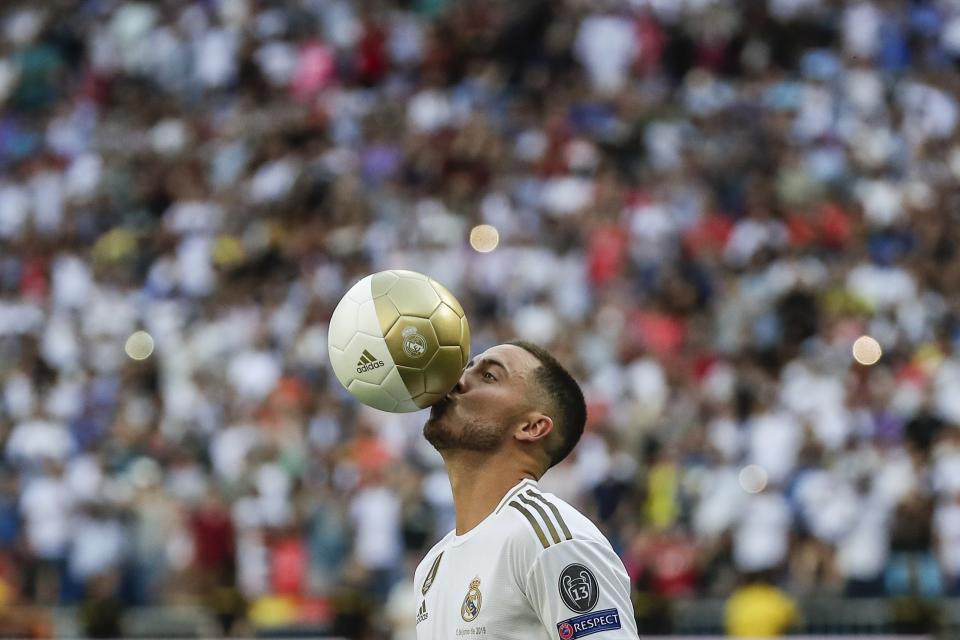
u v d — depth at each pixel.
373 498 47.22
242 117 77.75
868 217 62.50
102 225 74.62
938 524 43.28
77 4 88.12
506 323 58.56
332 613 41.81
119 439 55.19
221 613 42.22
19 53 86.94
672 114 69.62
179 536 47.69
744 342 54.78
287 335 61.59
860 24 73.06
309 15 81.94
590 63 74.31
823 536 44.75
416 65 78.44
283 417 54.16
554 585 15.35
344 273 64.31
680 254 60.75
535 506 16.14
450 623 16.33
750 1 74.75
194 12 84.31
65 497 51.06
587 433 49.66
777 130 67.06
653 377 52.66
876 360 53.09
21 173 77.94
